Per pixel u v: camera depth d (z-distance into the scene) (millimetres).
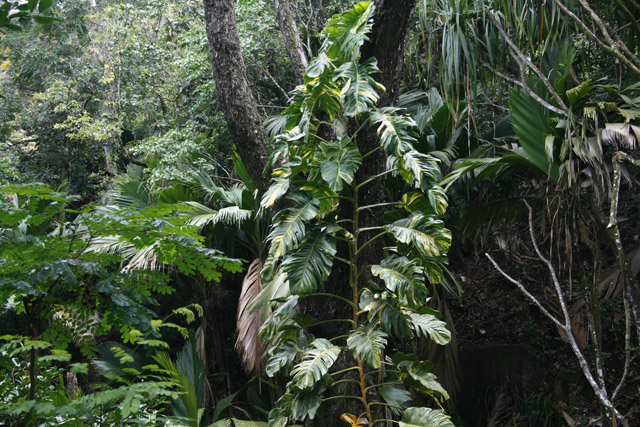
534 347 8727
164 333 10000
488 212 7348
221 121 9836
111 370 6969
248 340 7359
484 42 6688
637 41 6219
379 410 5078
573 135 5812
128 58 11367
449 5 6465
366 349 4273
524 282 9641
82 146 12984
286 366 4988
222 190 8367
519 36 6070
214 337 9781
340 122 6062
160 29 11219
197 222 7652
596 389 4688
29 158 13086
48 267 2246
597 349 5145
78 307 2463
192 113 10367
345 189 5340
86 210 2436
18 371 3375
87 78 11812
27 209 2439
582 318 8250
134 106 11367
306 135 4781
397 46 5312
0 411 2252
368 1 4871
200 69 9461
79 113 11805
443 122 7625
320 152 4789
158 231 2520
